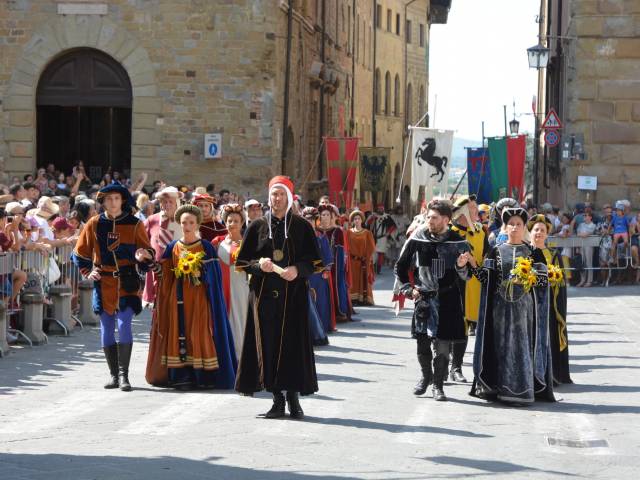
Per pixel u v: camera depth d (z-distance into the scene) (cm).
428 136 3216
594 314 2531
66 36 3759
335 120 5722
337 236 2364
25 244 1862
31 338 1822
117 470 948
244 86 3769
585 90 3600
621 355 1841
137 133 3788
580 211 3431
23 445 1059
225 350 1441
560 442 1127
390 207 8025
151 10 3766
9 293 1780
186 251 1434
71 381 1477
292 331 1209
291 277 1198
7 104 3772
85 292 2100
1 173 3788
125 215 1444
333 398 1378
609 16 3578
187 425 1176
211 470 956
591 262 3378
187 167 3791
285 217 1220
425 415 1271
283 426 1179
